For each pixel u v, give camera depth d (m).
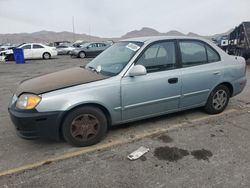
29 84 3.64
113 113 3.62
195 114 4.78
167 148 3.47
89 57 22.50
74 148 3.51
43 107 3.15
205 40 4.52
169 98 4.02
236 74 4.75
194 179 2.77
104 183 2.72
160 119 4.53
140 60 3.76
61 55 27.39
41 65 15.68
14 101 3.42
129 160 3.18
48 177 2.84
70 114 3.33
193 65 4.25
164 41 4.03
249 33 13.05
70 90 3.29
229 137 3.81
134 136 3.86
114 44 4.64
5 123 4.53
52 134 3.30
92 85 3.41
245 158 3.19
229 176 2.82
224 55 4.68
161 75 3.87
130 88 3.63
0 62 18.73
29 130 3.20
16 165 3.10
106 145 3.58
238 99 5.85
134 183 2.72
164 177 2.82
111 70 3.77
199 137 3.82
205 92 4.43
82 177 2.84
